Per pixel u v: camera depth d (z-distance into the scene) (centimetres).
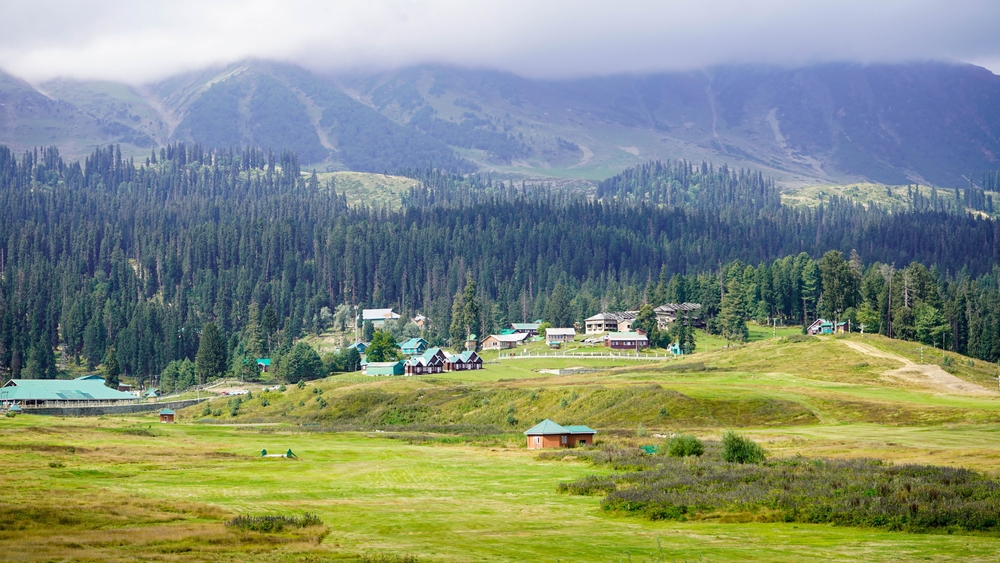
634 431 13300
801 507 6688
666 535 6031
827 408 14375
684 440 10425
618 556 5325
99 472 9100
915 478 7531
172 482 8612
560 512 7056
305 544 5647
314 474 9369
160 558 5138
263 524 6206
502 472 9519
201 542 5628
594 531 6206
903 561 5094
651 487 7700
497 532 6178
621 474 8844
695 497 7119
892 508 6391
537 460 10581
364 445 12850
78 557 5084
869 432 12012
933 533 5975
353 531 6216
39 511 6381
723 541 5781
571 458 10419
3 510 6344
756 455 9481
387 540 5866
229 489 8231
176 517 6569
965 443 10456
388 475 9281
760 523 6481
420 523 6531
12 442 11219
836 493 7056
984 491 6781
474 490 8269
